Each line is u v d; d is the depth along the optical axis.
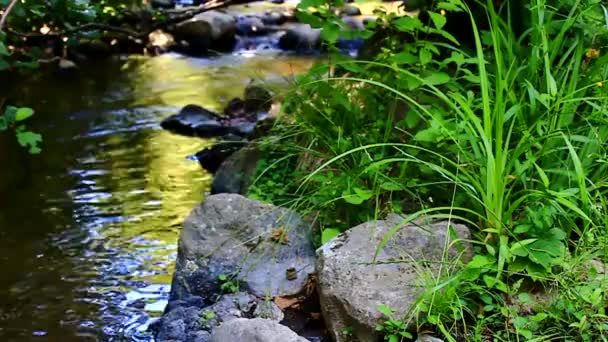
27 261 3.68
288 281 2.90
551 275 2.35
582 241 2.46
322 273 2.59
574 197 2.53
